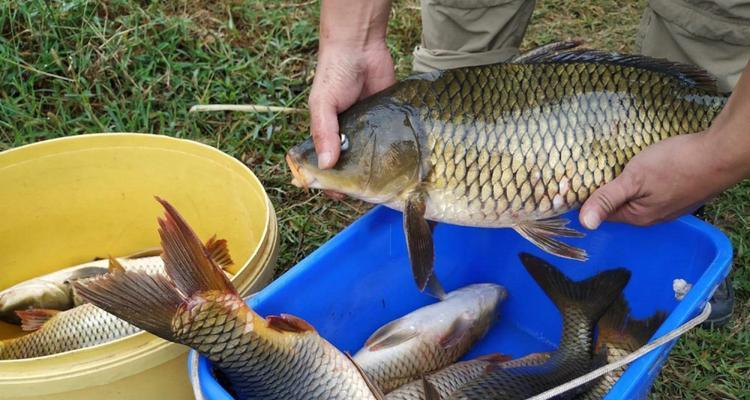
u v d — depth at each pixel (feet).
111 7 5.02
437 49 4.17
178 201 3.83
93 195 3.82
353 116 2.95
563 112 2.92
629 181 2.89
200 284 2.53
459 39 4.09
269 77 4.90
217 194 3.70
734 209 4.21
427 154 2.90
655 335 2.71
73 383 2.70
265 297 2.96
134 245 3.96
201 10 5.20
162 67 4.83
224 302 2.55
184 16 5.11
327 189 2.97
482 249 3.69
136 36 4.81
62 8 4.84
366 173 2.91
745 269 3.93
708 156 2.73
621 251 3.36
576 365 3.17
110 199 3.84
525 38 5.45
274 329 2.65
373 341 3.28
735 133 2.65
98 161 3.75
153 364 2.78
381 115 2.92
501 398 2.91
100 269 3.69
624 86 2.97
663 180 2.85
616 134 2.96
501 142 2.90
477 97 2.90
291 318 2.68
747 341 3.67
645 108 2.98
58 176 3.73
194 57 4.91
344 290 3.25
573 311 3.37
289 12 5.34
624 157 2.97
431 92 2.92
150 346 2.77
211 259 2.54
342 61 3.22
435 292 3.34
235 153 4.43
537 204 2.97
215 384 2.57
